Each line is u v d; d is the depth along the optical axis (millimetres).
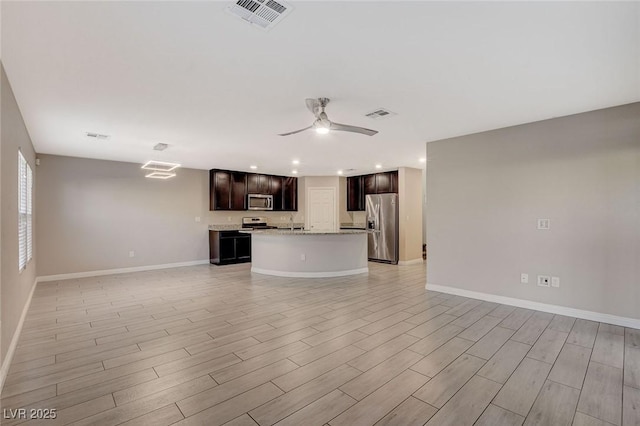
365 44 2078
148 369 2428
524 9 1724
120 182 6336
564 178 3617
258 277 5914
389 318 3586
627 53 2205
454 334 3100
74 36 1953
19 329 3133
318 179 8914
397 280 5641
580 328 3225
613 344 2834
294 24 1850
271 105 3184
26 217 3842
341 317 3623
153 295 4605
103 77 2539
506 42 2066
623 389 2139
